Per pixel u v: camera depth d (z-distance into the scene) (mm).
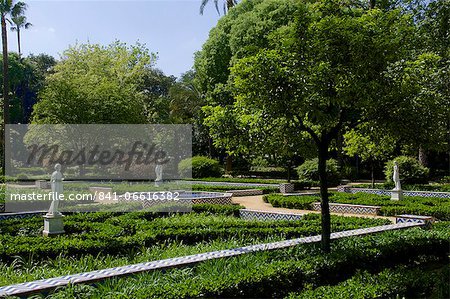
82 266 6129
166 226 9008
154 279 4695
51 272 5742
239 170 32844
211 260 5363
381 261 6094
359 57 5375
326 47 5477
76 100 24062
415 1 16672
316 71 5336
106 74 29484
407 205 12758
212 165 27547
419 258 6867
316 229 8211
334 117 6148
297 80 5438
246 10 29672
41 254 6703
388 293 4586
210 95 28594
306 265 5203
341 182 23812
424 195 16688
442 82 9055
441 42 15508
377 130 6016
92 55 29656
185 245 7723
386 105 5664
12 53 45188
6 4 23938
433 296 4828
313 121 5766
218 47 28984
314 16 5906
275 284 4848
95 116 24047
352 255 5719
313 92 5371
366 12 6250
